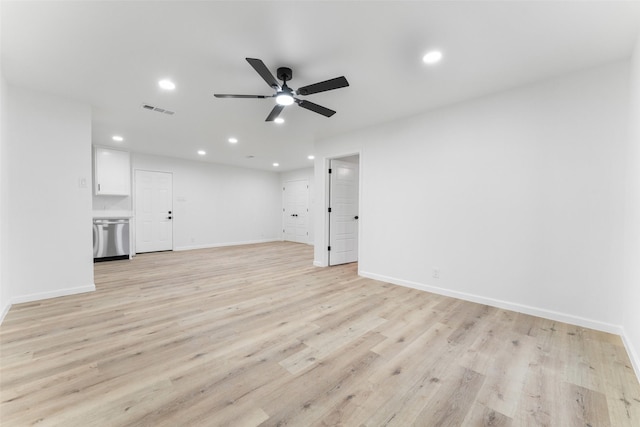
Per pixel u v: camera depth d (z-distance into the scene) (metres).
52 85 2.78
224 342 2.10
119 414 1.36
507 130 2.80
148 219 6.38
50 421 1.31
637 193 1.89
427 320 2.53
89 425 1.29
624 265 2.21
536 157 2.63
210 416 1.35
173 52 2.20
